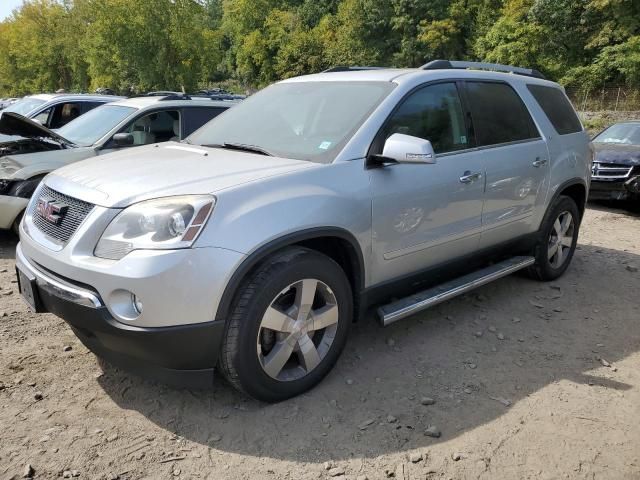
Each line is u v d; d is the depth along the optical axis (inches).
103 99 389.4
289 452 106.8
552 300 189.5
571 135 203.3
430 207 143.8
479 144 162.2
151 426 113.0
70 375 130.4
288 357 118.9
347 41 2186.3
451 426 116.6
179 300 102.3
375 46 2167.8
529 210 182.4
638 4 1371.8
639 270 226.4
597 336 163.2
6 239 247.8
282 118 151.4
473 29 1955.0
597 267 229.5
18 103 414.3
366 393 127.2
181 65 1401.3
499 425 117.4
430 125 148.9
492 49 1694.1
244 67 2721.5
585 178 209.0
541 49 1557.6
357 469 102.9
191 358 106.8
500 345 154.3
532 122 185.6
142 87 1409.9
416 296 149.5
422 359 144.2
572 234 211.3
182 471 100.7
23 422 112.2
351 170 127.9
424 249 146.3
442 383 133.0
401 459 106.0
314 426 114.6
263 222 109.7
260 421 115.6
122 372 132.3
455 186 149.8
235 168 121.5
